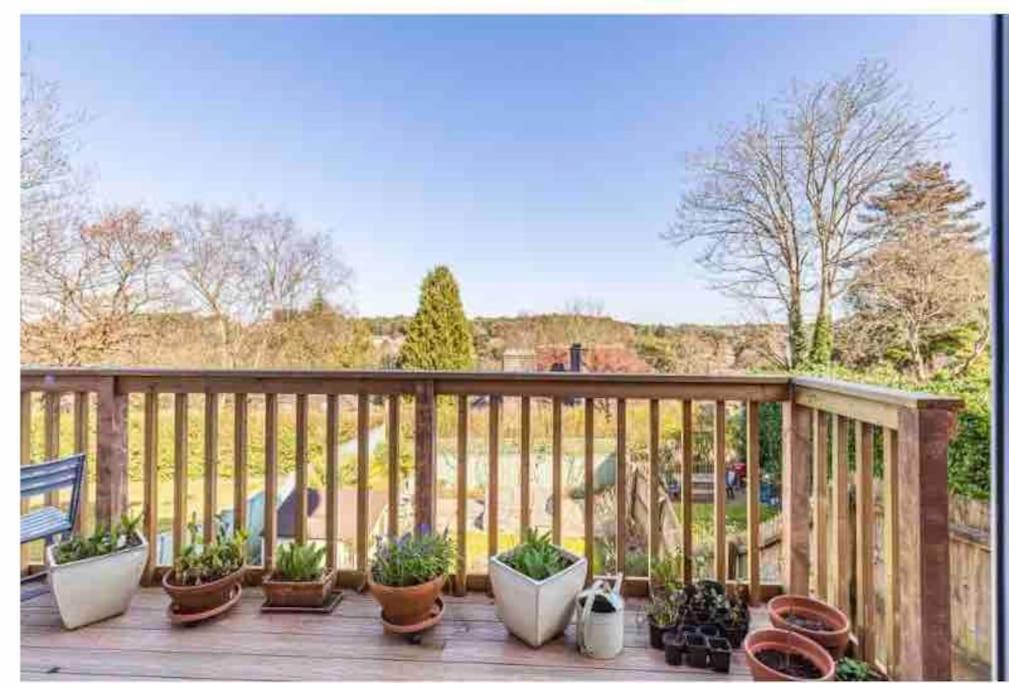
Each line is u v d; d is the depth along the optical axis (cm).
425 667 174
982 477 277
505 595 190
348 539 393
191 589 196
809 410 215
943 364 523
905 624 150
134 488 457
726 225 626
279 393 233
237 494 232
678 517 366
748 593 219
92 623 197
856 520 182
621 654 181
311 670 172
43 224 593
